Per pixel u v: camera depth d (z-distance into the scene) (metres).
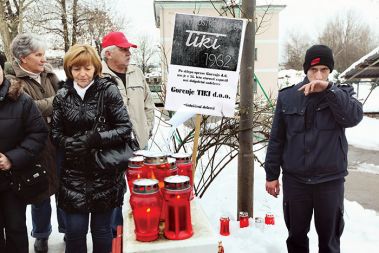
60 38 22.55
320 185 2.61
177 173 2.14
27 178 2.73
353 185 6.78
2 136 2.64
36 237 3.44
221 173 5.75
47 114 3.22
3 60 3.53
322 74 2.56
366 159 9.28
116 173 2.64
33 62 3.21
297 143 2.65
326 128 2.58
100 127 2.56
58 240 3.73
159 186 2.03
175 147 4.50
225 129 4.30
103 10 23.36
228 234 3.62
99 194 2.58
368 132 13.62
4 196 2.73
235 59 3.26
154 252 1.77
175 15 3.24
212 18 3.23
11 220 2.74
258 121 4.52
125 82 3.62
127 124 2.62
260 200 4.81
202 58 3.25
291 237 2.85
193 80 3.28
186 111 3.27
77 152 2.46
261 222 3.71
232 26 3.24
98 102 2.56
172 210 1.85
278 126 2.79
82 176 2.57
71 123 2.57
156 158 2.08
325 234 2.71
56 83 3.55
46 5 21.44
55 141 2.57
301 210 2.72
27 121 2.74
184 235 1.86
